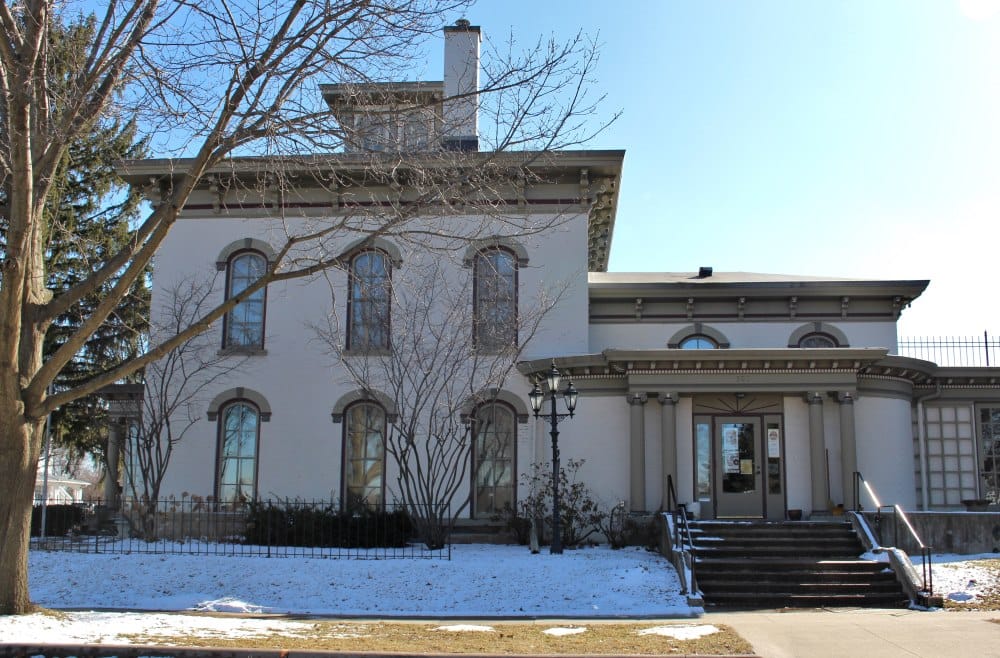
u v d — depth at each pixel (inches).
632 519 762.8
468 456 807.7
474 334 837.8
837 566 639.8
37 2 444.8
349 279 751.7
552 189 866.1
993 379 885.2
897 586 613.3
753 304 955.3
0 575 447.2
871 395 807.1
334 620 517.7
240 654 374.0
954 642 426.6
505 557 684.7
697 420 813.2
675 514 717.9
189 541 735.1
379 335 860.6
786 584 615.2
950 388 894.4
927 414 898.1
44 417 469.4
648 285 937.5
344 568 636.7
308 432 851.4
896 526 712.4
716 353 770.2
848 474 767.7
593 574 629.9
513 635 448.8
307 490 841.5
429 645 408.5
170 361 858.8
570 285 852.6
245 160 772.6
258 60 478.9
